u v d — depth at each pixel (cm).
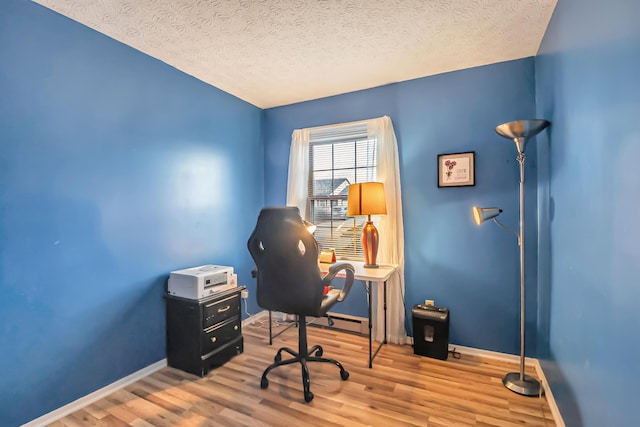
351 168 309
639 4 85
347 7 174
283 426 163
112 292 203
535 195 230
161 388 202
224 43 213
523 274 200
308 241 181
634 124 88
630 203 91
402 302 270
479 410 176
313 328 306
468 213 252
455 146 257
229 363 236
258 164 347
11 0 158
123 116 211
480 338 247
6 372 155
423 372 219
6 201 156
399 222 273
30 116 165
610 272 105
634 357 89
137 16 181
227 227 302
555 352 176
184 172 257
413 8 175
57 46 176
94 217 194
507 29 196
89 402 186
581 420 132
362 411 175
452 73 258
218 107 293
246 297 307
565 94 155
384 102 287
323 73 262
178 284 229
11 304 157
